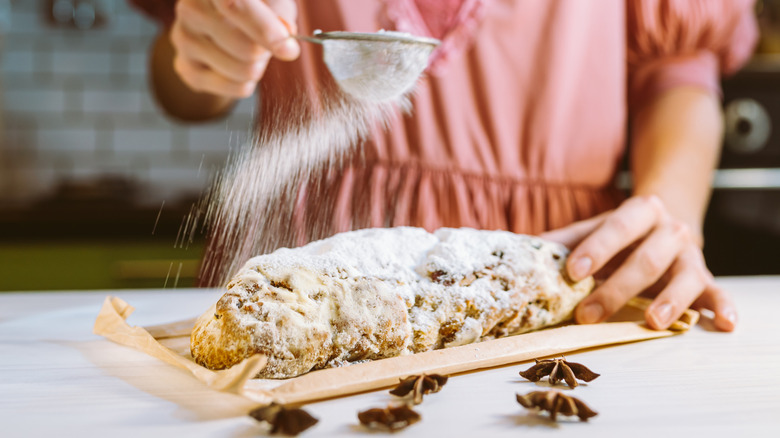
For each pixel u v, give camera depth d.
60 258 1.35
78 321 0.67
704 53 0.96
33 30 1.70
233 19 0.64
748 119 1.54
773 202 1.55
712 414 0.49
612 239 0.64
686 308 0.66
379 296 0.56
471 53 0.85
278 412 0.46
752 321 0.67
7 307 0.72
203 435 0.46
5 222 1.33
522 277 0.61
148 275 1.38
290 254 0.58
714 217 1.54
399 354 0.56
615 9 0.88
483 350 0.56
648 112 0.93
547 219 0.90
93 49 1.73
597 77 0.89
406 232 0.63
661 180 0.84
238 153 0.72
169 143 1.78
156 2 0.97
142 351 0.59
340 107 0.75
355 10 0.83
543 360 0.57
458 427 0.47
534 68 0.86
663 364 0.57
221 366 0.53
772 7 1.57
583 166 0.91
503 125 0.87
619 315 0.67
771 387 0.53
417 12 0.83
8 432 0.47
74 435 0.46
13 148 1.72
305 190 0.84
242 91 0.75
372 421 0.47
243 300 0.53
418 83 0.76
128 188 1.61
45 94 1.73
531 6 0.84
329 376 0.51
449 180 0.88
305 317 0.53
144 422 0.48
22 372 0.55
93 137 1.75
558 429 0.47
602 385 0.53
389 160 0.86
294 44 0.65
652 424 0.48
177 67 0.78
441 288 0.59
